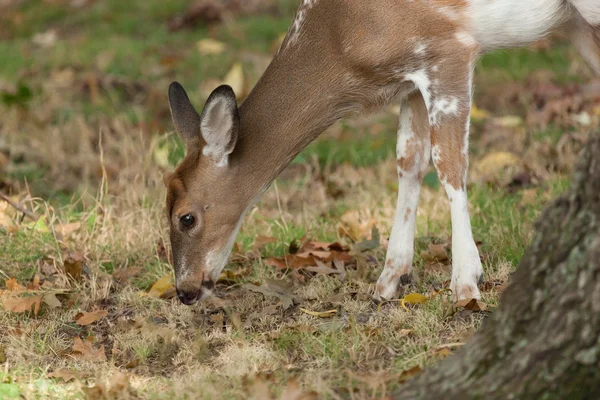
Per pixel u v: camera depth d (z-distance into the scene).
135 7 24.38
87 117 17.45
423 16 9.39
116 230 12.07
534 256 6.80
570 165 13.80
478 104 17.44
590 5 9.59
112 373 8.52
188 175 9.75
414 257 11.05
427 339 8.56
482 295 9.46
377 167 14.87
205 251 9.83
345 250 11.40
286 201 13.57
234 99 9.33
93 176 14.83
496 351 6.80
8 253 11.62
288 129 9.87
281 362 8.46
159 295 10.57
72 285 10.94
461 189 9.47
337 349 8.46
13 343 9.23
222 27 22.31
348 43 9.61
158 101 18.16
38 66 20.11
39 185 14.43
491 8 9.41
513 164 14.06
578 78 17.67
